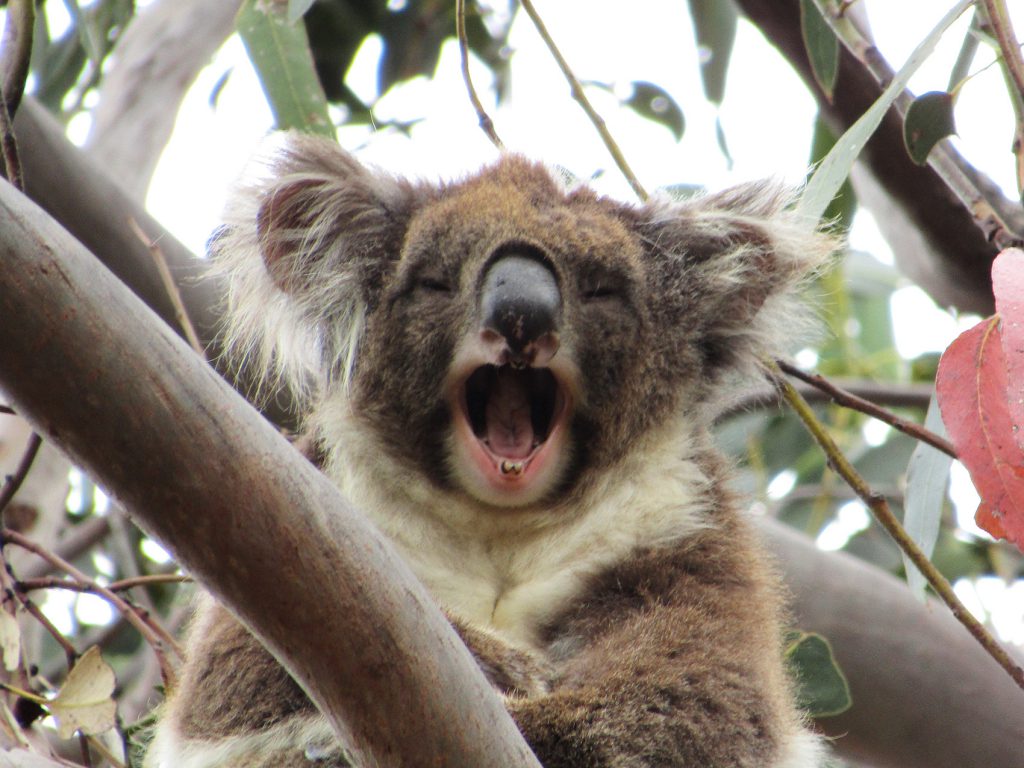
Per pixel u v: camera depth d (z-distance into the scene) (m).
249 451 4.09
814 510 11.79
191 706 6.13
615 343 7.12
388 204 7.59
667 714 5.67
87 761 6.48
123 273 9.16
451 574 7.19
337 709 4.33
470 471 7.05
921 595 6.37
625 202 7.80
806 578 9.69
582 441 7.13
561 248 7.08
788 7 9.31
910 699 9.53
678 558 6.75
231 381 9.16
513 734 4.43
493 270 6.91
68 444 3.96
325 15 12.96
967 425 5.04
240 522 4.07
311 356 7.78
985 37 6.37
